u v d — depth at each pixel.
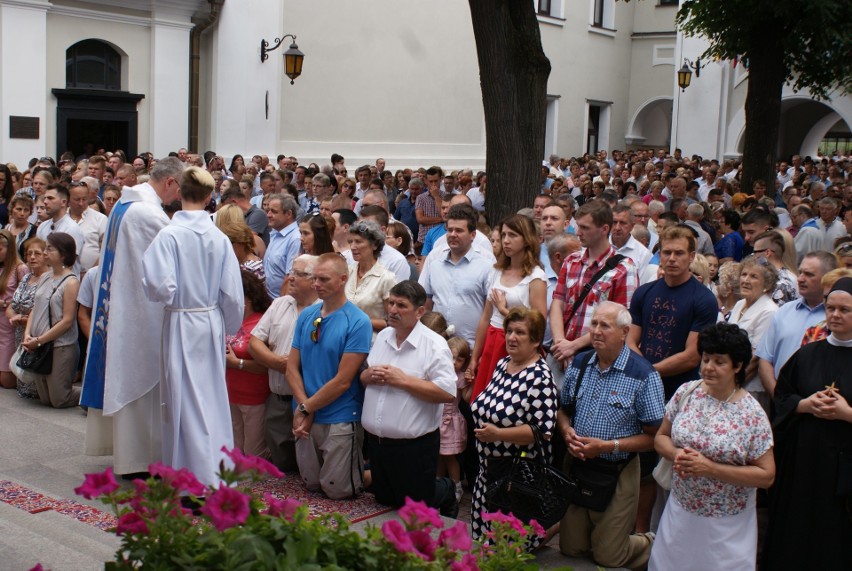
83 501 5.38
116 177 10.55
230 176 14.84
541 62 10.48
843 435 4.83
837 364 4.91
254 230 10.14
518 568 3.12
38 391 7.77
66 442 6.70
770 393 5.77
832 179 20.80
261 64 18.48
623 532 5.20
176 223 5.38
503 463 5.21
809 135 34.56
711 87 29.22
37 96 15.39
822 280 5.41
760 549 6.10
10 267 8.19
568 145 29.44
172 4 16.80
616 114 31.36
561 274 6.38
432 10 22.62
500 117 10.45
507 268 6.41
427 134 22.94
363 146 21.17
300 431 5.73
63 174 11.62
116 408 5.64
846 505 4.83
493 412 5.18
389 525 2.66
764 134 17.89
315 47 19.73
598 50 30.12
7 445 6.57
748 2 16.84
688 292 5.77
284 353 6.12
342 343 5.71
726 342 4.56
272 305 6.29
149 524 2.62
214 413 5.46
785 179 23.34
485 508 5.32
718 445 4.56
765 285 6.29
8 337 8.20
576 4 28.86
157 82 16.88
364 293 6.62
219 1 17.41
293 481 6.25
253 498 2.81
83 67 16.17
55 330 7.56
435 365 5.58
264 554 2.57
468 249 6.70
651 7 31.11
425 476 5.68
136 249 5.61
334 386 5.68
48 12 15.48
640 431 5.14
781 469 5.02
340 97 20.47
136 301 5.64
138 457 5.75
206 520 2.77
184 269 5.34
